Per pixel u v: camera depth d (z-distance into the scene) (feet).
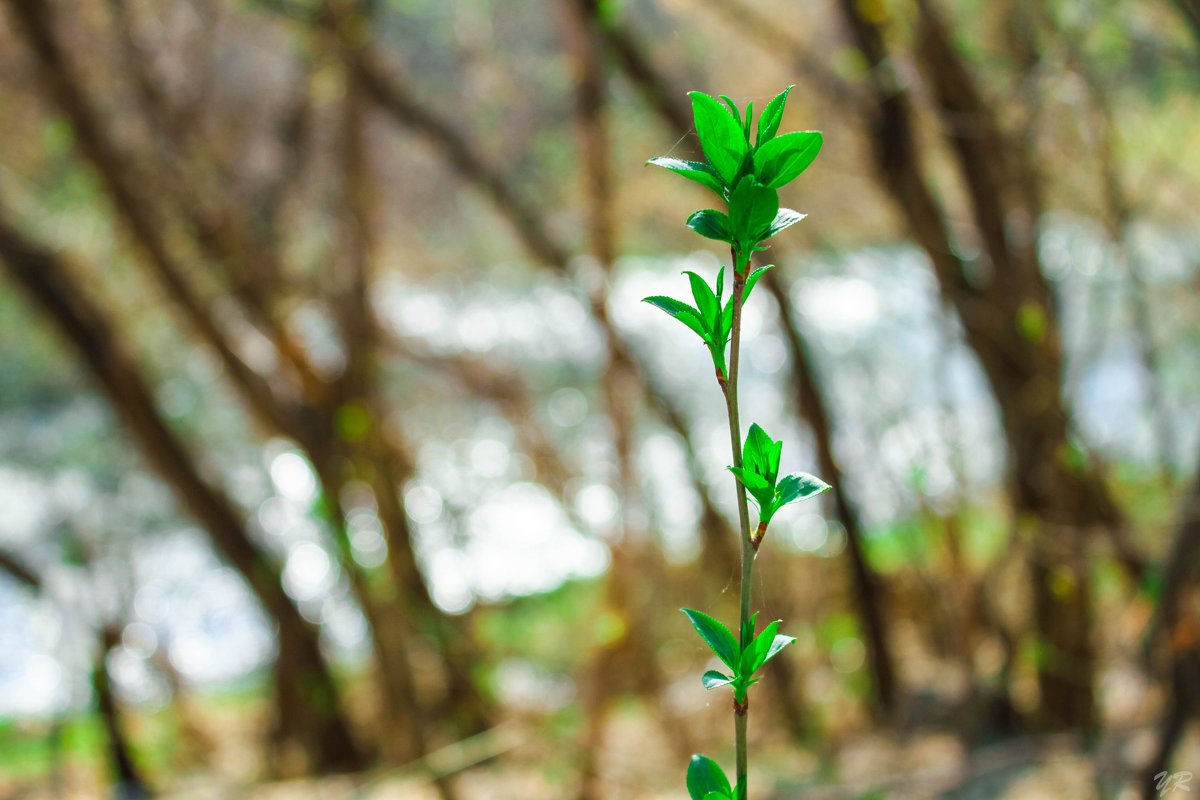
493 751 10.77
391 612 12.03
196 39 13.16
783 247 13.00
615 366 11.86
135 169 13.11
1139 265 9.73
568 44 11.16
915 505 11.46
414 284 16.66
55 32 12.44
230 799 13.87
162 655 16.25
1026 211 9.14
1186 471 9.45
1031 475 9.36
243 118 13.79
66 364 18.57
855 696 13.11
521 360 15.15
